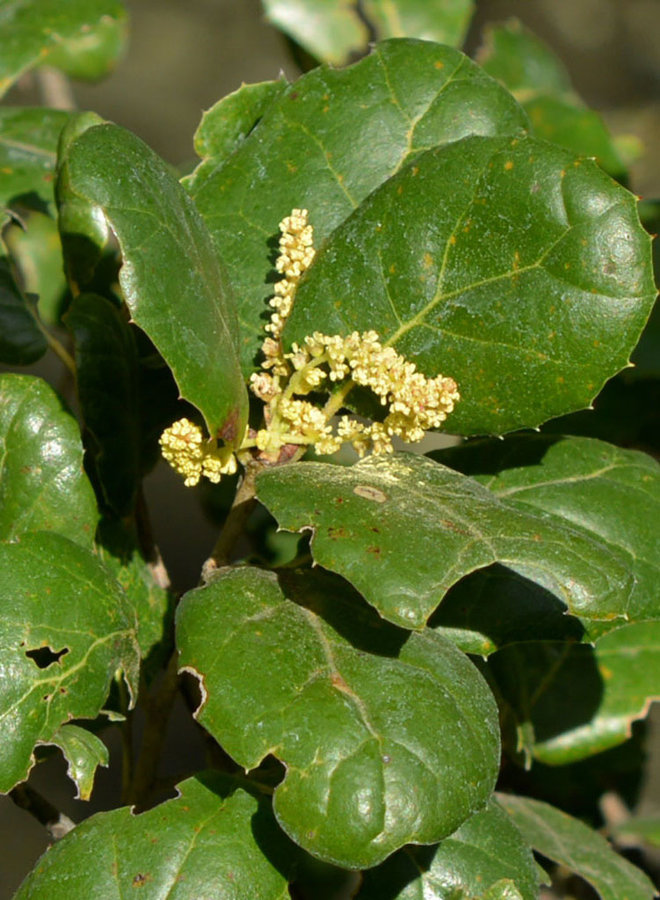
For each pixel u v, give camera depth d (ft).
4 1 1.45
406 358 1.08
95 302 1.14
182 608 1.03
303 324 1.09
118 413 1.13
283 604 1.04
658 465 1.15
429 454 1.14
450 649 1.04
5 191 1.34
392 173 1.13
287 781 0.99
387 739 0.99
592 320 1.05
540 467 1.13
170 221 1.03
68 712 1.04
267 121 1.14
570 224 1.05
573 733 1.26
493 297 1.06
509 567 1.09
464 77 1.14
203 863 1.02
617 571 0.99
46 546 1.06
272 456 1.08
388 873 1.08
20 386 1.09
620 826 1.39
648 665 1.27
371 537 0.99
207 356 1.02
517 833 1.10
